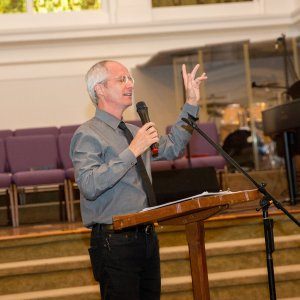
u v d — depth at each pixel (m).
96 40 9.36
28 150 7.05
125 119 9.40
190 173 5.36
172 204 2.17
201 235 2.58
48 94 9.27
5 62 9.16
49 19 9.48
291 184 5.96
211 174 5.38
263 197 2.51
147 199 2.52
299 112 5.67
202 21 9.41
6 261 4.77
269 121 6.12
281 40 8.57
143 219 2.15
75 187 7.32
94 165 2.43
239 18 9.45
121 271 2.44
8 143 7.03
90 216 2.51
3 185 6.51
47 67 9.30
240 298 4.47
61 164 7.10
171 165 6.81
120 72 2.58
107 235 2.46
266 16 9.48
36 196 7.65
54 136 7.13
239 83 9.77
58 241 4.82
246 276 4.47
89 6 9.62
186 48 8.80
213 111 9.71
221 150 2.57
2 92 9.17
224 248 4.70
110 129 2.56
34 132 7.97
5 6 9.44
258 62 9.80
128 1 9.52
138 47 9.48
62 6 9.56
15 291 4.57
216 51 9.10
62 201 7.11
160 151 2.73
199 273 2.56
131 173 2.51
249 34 9.59
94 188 2.35
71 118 9.30
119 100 2.57
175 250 4.67
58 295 4.38
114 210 2.47
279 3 9.80
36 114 9.23
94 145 2.49
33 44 9.20
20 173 6.54
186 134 2.72
